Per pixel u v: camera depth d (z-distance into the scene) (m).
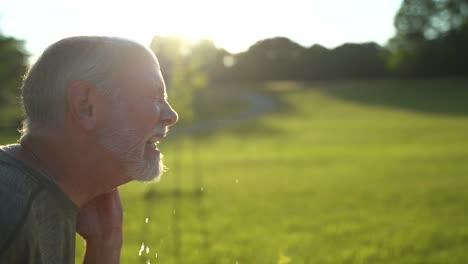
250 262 9.48
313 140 43.72
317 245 11.15
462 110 70.25
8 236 1.13
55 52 1.32
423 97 90.31
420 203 16.41
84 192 1.38
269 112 78.06
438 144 36.62
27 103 1.34
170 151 36.41
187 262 9.35
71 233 1.36
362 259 9.92
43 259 1.23
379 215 14.62
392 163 27.17
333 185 20.52
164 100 1.42
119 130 1.33
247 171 25.52
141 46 1.38
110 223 1.65
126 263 9.03
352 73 129.62
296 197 17.98
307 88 113.69
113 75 1.32
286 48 133.00
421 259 10.08
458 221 13.62
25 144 1.35
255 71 132.75
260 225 13.50
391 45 117.62
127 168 1.36
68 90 1.30
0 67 49.88
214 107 84.44
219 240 11.54
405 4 115.19
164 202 16.14
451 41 113.44
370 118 64.38
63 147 1.33
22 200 1.18
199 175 23.88
